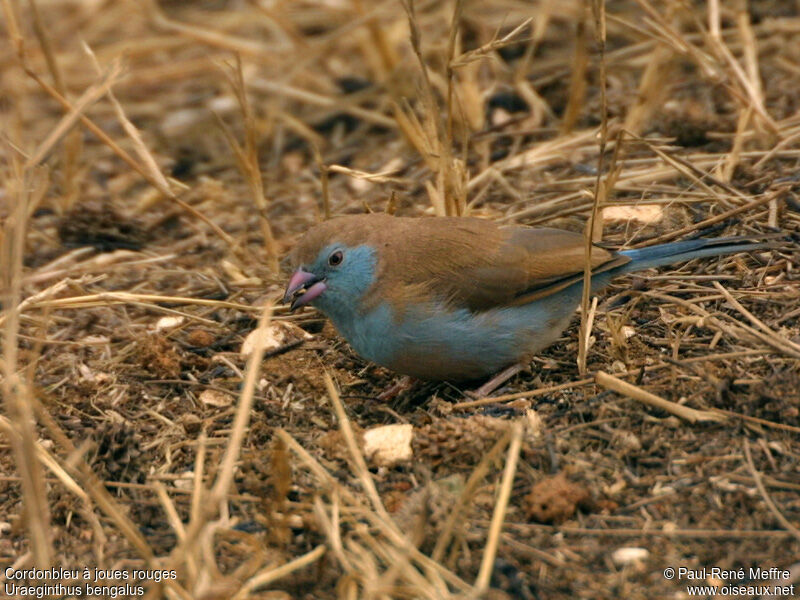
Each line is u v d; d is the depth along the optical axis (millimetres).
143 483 9148
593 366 10078
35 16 13750
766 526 7910
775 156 12945
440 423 9000
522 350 10086
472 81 14898
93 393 10484
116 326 11758
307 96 16359
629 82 15703
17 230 8219
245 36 18953
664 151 13039
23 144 15227
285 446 8234
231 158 15953
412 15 11227
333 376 10641
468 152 14805
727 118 13945
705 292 10836
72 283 11688
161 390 10516
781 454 8555
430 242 9891
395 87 16297
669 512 8148
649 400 9148
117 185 15438
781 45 15570
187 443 9609
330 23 18531
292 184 15008
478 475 7711
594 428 9078
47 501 8844
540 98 15719
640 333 10445
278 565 7910
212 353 11125
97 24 19359
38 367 10953
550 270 9961
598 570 7652
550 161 13938
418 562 7582
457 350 9906
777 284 10781
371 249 9852
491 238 10000
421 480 8766
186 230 14008
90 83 17719
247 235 13688
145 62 18703
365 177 12055
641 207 12453
